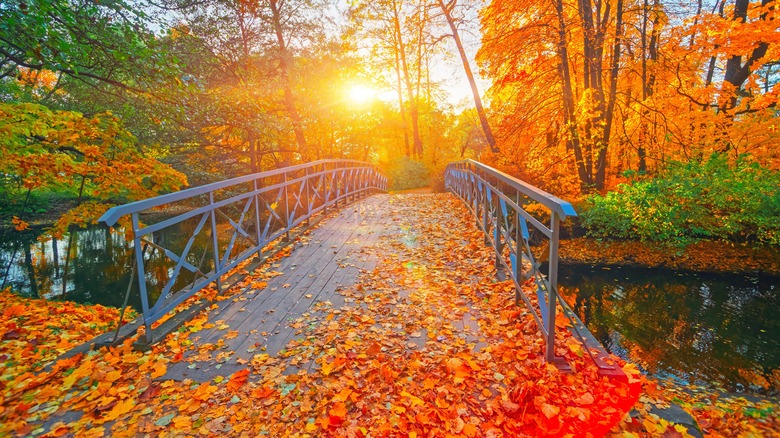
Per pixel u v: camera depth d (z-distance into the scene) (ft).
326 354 9.75
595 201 33.30
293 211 21.72
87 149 21.63
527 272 11.53
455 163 39.83
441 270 16.01
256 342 10.49
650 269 27.35
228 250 14.65
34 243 45.88
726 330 19.29
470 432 7.06
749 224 29.19
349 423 7.34
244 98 32.22
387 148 108.78
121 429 7.29
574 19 37.11
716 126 34.63
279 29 44.52
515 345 9.84
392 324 11.32
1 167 19.33
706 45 31.78
